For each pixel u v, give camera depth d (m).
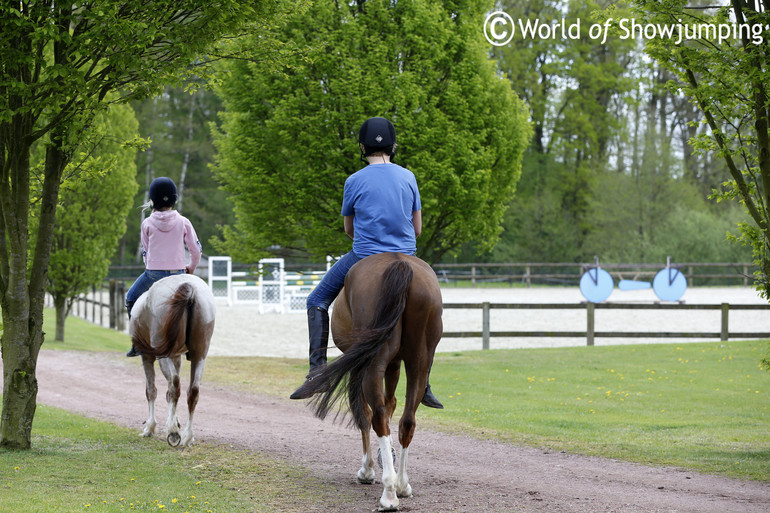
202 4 6.72
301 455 7.93
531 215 50.91
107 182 19.33
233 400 12.27
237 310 32.84
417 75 14.90
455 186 14.67
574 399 12.12
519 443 8.69
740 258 44.03
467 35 15.56
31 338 7.54
